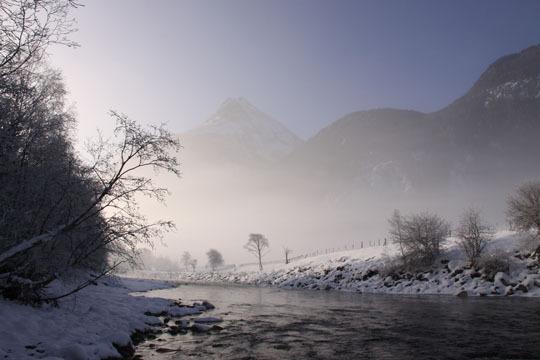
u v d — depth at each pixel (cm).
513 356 1791
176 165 1644
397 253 6359
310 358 1809
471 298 4091
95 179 1627
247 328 2577
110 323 2070
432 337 2220
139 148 1584
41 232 1544
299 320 2930
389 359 1786
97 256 1831
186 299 4709
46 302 1839
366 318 2981
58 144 1706
